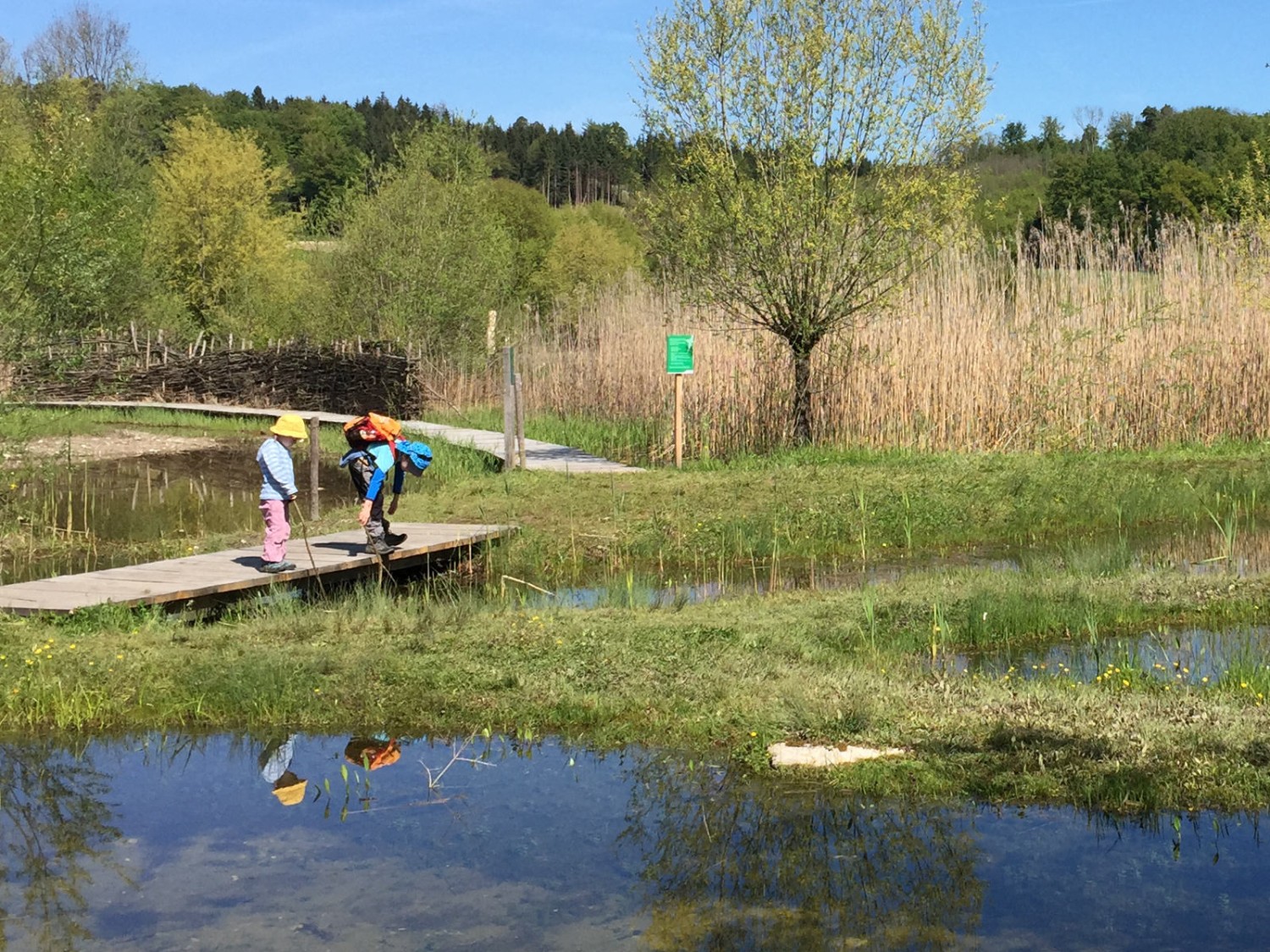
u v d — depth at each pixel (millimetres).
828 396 19250
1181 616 10031
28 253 17031
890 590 10805
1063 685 7883
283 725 7758
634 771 6750
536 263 60844
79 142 21500
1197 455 18234
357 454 11883
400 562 12445
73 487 19500
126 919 4988
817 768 6566
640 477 16828
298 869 5500
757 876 5340
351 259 36094
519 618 9773
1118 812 5891
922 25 17719
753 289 18719
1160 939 4641
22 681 8117
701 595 11734
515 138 124250
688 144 18531
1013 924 4801
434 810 6242
